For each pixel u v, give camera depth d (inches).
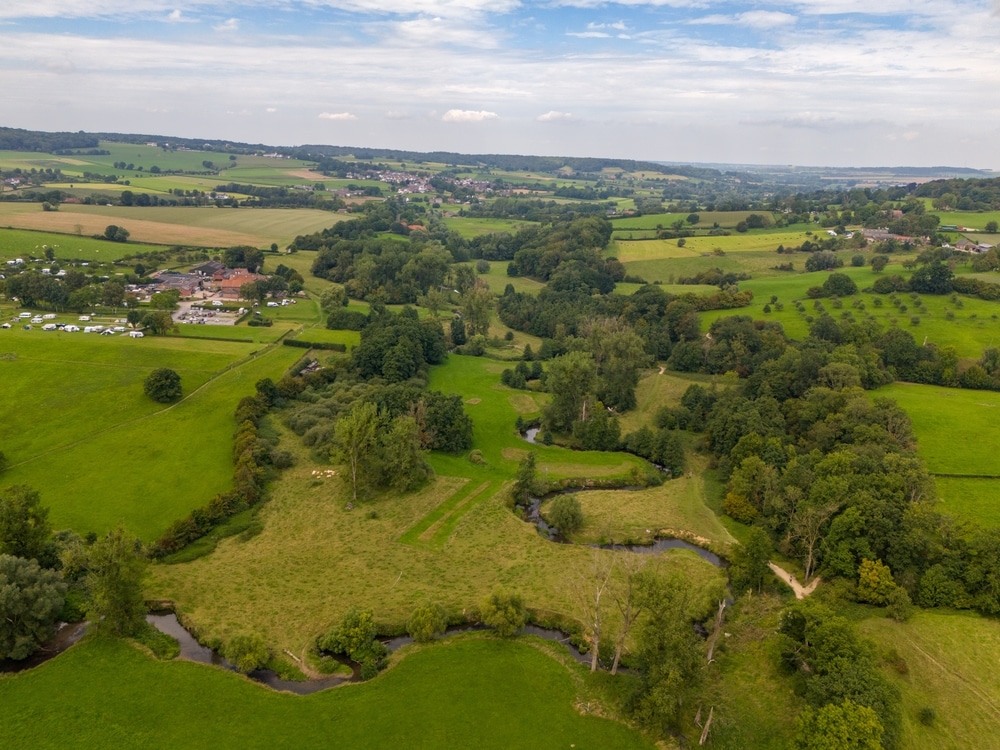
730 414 4315.9
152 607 2667.3
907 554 2755.9
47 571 2464.3
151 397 4589.1
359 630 2431.1
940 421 4141.2
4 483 3481.8
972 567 2642.7
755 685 2287.2
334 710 2145.7
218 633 2491.4
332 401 4793.3
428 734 2063.2
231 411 4598.9
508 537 3304.6
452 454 4311.0
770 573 2876.5
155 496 3479.3
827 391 4197.8
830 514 2982.3
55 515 3213.6
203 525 3191.4
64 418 4239.7
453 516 3484.3
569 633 2603.3
